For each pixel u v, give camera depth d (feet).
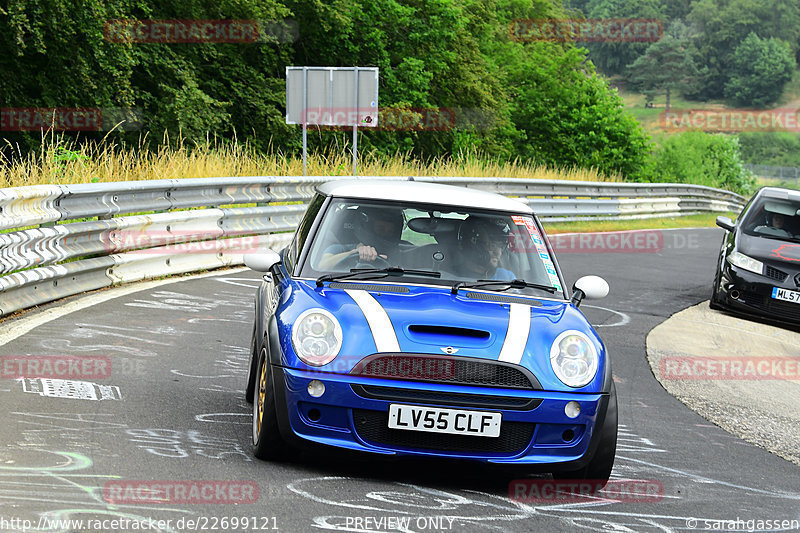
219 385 41.63
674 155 428.15
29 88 146.61
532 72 299.99
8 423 32.53
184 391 39.78
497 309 32.68
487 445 30.09
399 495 28.91
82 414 34.60
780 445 42.80
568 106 302.86
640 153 303.68
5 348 44.60
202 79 183.93
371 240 35.68
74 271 59.11
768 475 36.78
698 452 39.17
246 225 83.10
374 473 31.32
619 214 167.02
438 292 33.68
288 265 37.11
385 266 35.04
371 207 36.60
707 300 87.97
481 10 282.36
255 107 189.57
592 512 29.14
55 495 25.88
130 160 92.84
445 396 29.73
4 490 25.95
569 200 151.53
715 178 434.30
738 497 32.86
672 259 118.01
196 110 165.17
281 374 30.27
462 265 35.40
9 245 50.31
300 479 29.55
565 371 30.58
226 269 79.92
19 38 125.29
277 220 88.53
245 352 49.21
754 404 51.24
